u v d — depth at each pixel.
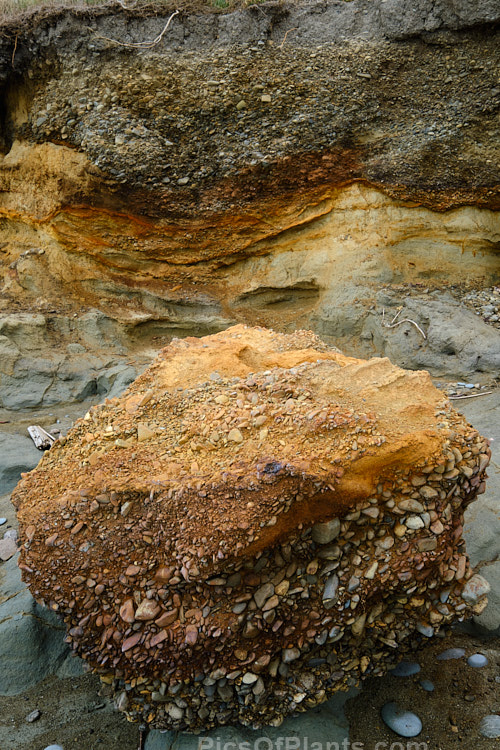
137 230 6.58
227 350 3.64
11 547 3.91
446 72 6.21
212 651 2.56
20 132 6.70
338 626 2.66
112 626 2.66
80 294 6.70
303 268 6.62
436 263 6.56
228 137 6.33
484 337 5.82
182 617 2.60
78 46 6.33
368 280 6.45
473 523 3.78
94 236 6.60
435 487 2.71
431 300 6.28
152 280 6.79
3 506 4.45
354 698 2.96
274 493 2.54
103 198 6.38
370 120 6.29
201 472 2.70
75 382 5.96
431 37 6.19
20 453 4.91
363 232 6.53
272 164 6.31
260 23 6.34
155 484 2.70
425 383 3.14
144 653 2.59
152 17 6.37
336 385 3.08
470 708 2.88
